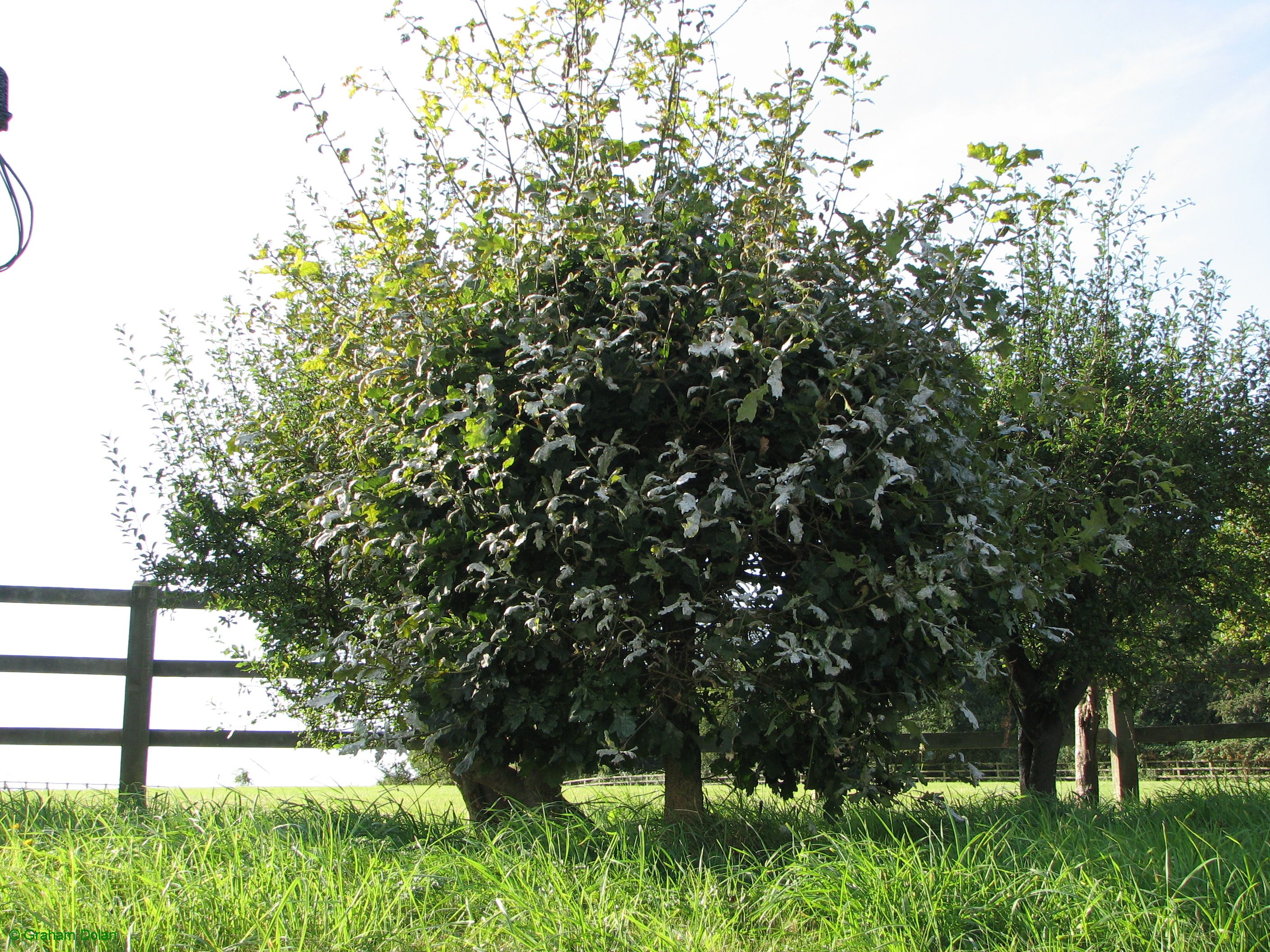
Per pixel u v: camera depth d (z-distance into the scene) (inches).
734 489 157.2
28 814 153.3
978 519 167.8
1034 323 267.7
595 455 159.8
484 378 144.6
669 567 151.4
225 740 268.2
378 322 178.5
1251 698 685.9
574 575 153.4
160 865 115.5
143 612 269.9
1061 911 110.2
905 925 105.0
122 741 265.0
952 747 336.5
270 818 148.2
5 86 179.5
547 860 125.3
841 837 131.0
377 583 189.9
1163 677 312.5
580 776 165.6
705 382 160.1
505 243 162.4
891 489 159.8
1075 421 255.3
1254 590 305.3
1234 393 287.7
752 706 155.2
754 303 154.9
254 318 228.2
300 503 207.9
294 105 169.5
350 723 188.2
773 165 173.6
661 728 156.4
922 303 162.9
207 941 98.9
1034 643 274.2
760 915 114.0
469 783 198.1
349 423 193.6
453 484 163.6
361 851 127.8
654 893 118.0
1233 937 105.7
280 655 220.8
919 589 148.0
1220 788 198.4
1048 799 194.1
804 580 153.3
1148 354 284.0
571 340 157.0
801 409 153.8
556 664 161.5
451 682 157.2
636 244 164.7
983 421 196.5
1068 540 175.0
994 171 163.0
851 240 168.9
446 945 105.5
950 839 148.0
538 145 184.4
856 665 161.5
